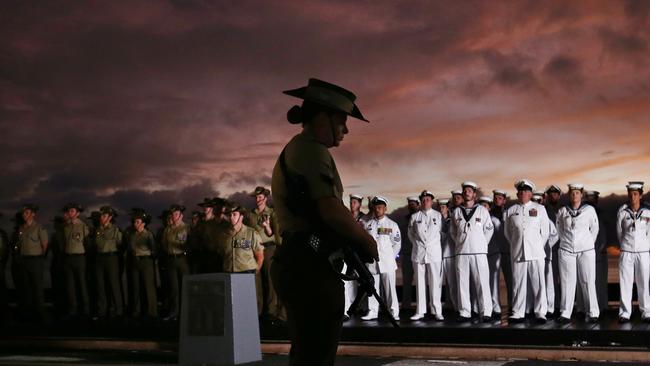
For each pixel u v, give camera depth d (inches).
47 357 476.1
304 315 161.8
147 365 434.6
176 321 579.5
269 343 487.2
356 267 163.3
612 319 520.1
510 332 457.7
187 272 601.6
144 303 629.9
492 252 566.6
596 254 546.0
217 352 418.0
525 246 511.2
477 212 535.8
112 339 523.8
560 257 514.0
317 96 165.6
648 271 497.7
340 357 452.1
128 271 633.0
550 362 418.3
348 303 570.6
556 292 562.3
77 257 639.1
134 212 630.5
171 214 605.9
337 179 165.0
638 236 499.2
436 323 518.9
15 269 641.6
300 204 161.3
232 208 533.0
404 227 615.2
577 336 445.4
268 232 536.4
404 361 431.2
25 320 634.8
